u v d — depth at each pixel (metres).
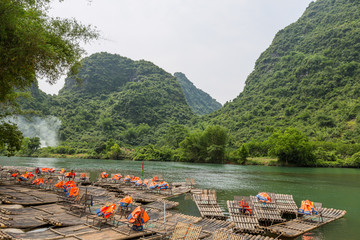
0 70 10.59
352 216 20.59
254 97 192.25
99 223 13.92
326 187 38.28
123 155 111.56
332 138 111.38
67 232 12.45
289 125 135.12
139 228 12.99
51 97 193.88
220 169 67.75
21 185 27.48
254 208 19.44
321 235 15.38
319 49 197.62
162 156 105.69
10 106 26.66
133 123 190.88
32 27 11.23
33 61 11.05
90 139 143.75
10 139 26.84
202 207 20.09
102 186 29.80
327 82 158.12
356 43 173.62
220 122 170.62
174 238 11.66
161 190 28.42
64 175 34.88
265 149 100.56
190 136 100.06
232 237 11.63
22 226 13.26
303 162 84.81
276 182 42.94
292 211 19.45
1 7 9.62
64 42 13.20
